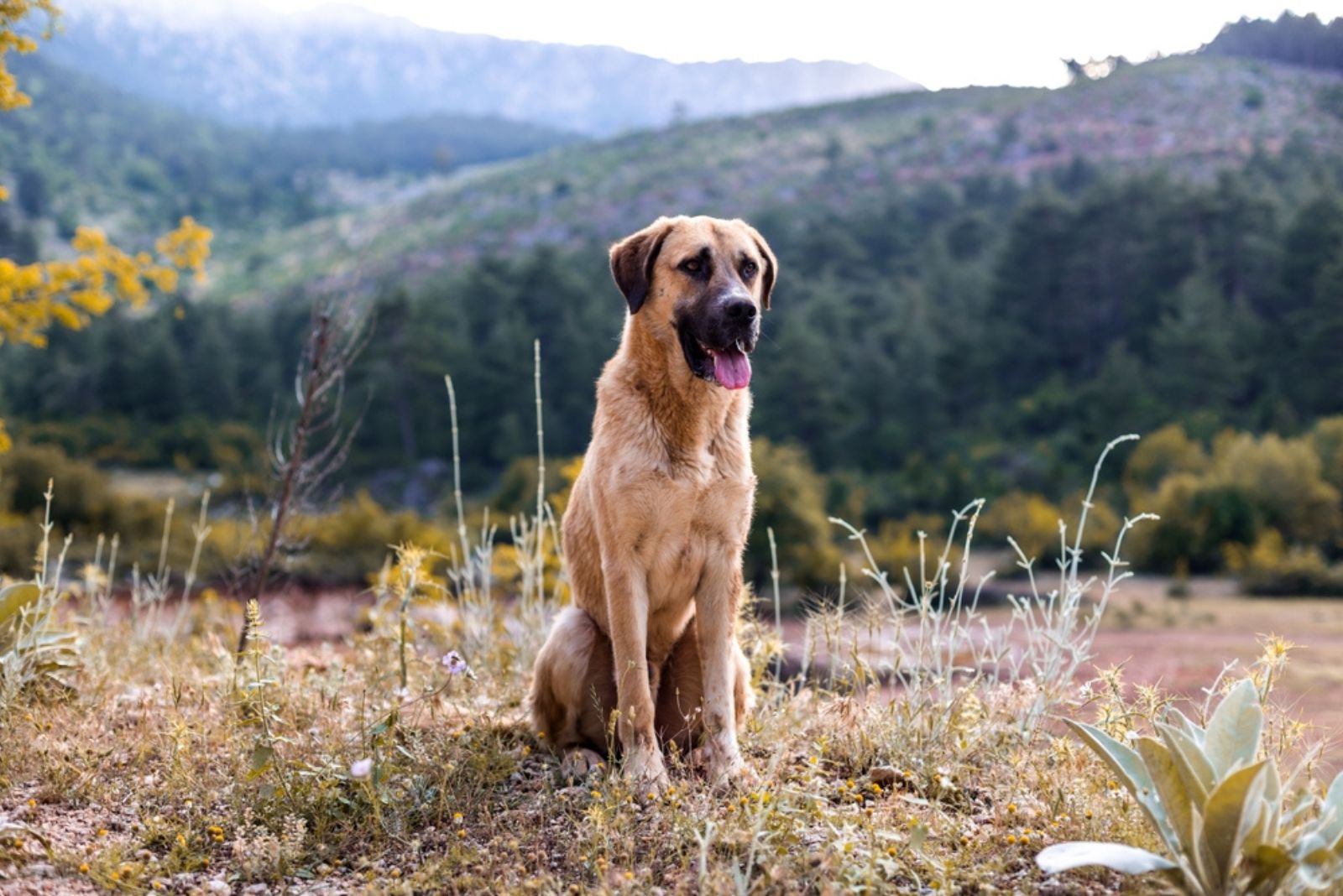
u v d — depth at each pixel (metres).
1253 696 3.69
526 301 114.38
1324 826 3.41
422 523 47.44
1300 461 65.44
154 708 5.72
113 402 107.62
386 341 97.12
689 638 5.30
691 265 5.00
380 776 4.42
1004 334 107.44
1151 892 3.50
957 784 4.61
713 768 4.68
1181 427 84.12
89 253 11.62
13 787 4.59
